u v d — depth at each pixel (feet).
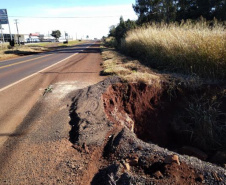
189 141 14.06
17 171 7.27
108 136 9.34
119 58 36.81
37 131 10.36
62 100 15.21
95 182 6.55
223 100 14.28
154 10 87.30
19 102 15.23
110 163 7.41
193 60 19.15
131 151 7.80
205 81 16.44
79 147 8.63
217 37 18.29
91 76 23.72
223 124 13.53
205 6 63.10
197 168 6.72
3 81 23.07
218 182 6.19
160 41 26.35
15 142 9.36
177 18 74.13
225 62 16.71
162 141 15.08
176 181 6.14
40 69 31.32
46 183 6.61
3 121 11.81
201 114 14.10
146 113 16.08
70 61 41.39
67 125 10.85
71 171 7.13
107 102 14.53
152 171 6.68
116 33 102.37
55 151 8.43
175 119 15.37
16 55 65.82
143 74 18.43
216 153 11.88
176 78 17.46
